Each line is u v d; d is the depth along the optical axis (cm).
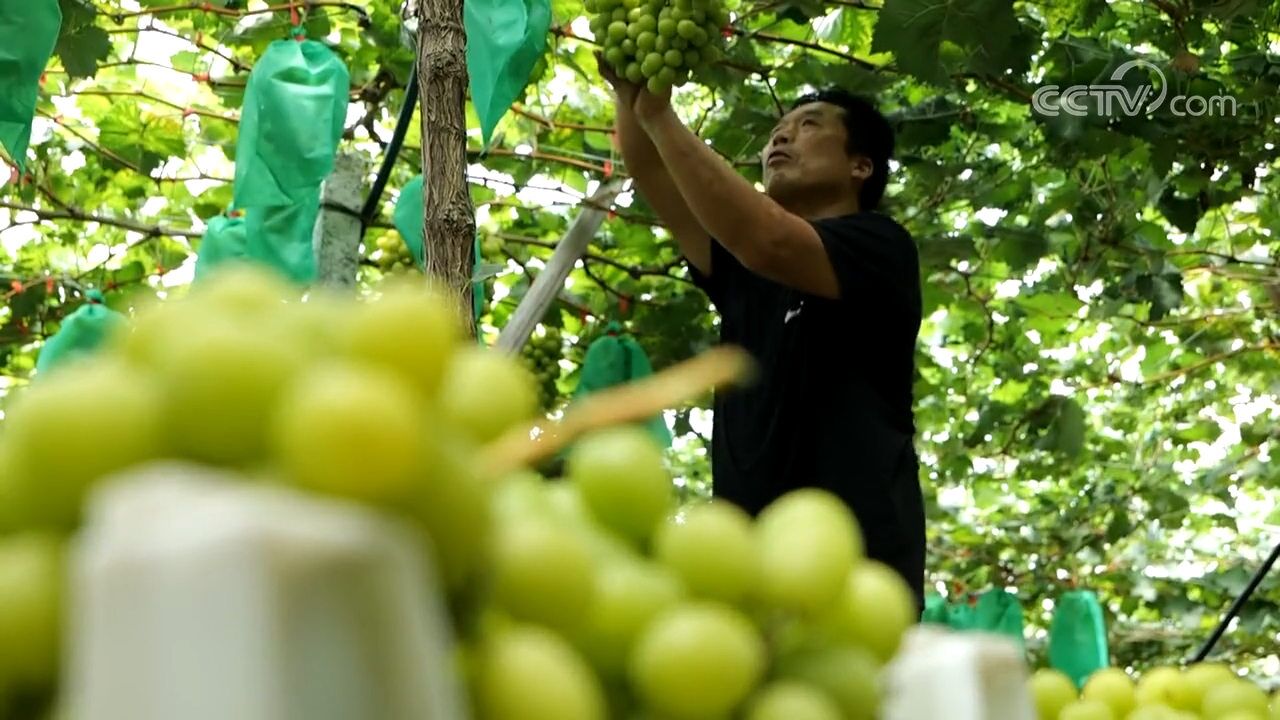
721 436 296
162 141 523
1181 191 504
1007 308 629
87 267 579
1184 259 626
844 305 286
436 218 271
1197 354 711
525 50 309
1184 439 768
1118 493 797
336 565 48
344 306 70
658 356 562
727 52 458
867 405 281
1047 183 541
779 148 341
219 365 60
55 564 60
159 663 45
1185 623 859
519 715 61
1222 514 805
